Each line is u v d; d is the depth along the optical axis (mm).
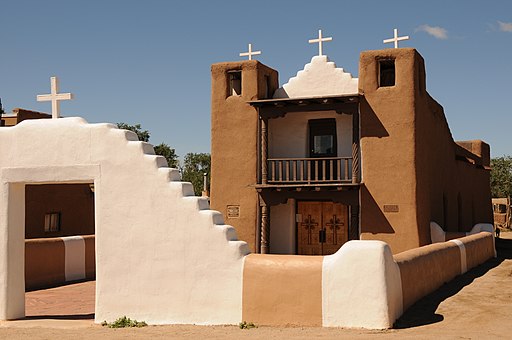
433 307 10516
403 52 19438
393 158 19312
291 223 21656
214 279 10117
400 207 19141
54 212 26266
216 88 21547
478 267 16594
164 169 10648
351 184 19406
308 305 9398
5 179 11555
